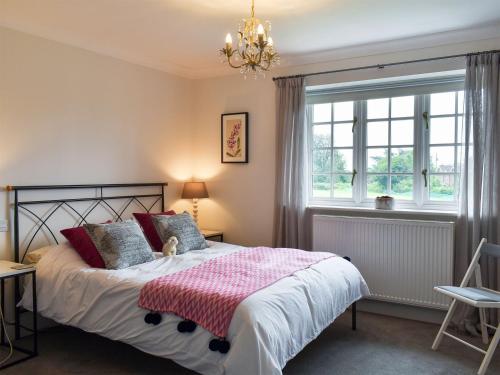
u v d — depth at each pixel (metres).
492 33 3.27
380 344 3.11
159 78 4.42
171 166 4.59
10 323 3.20
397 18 3.08
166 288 2.44
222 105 4.64
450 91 3.63
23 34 3.21
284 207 4.11
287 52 3.96
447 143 3.68
